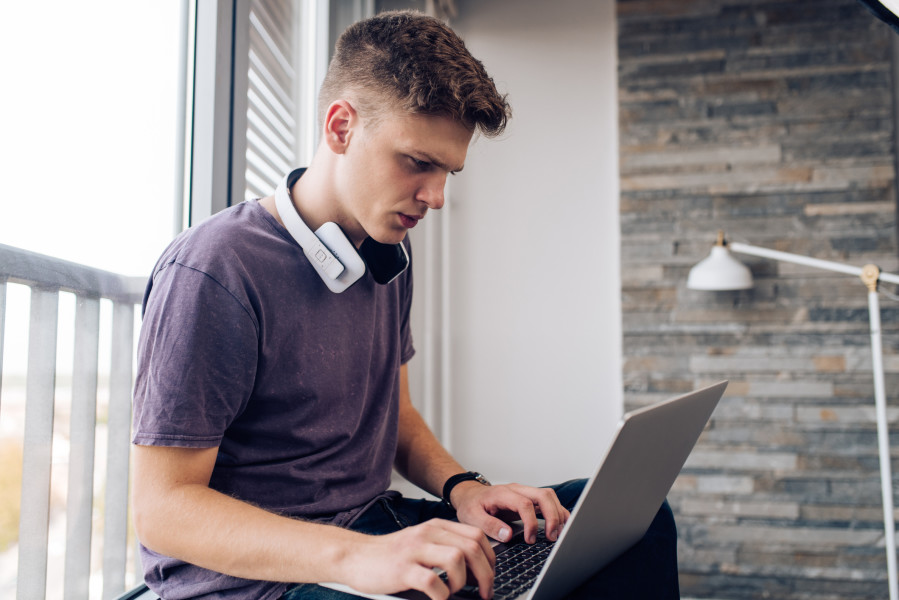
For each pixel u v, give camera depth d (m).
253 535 0.63
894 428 2.01
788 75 2.13
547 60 2.30
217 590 0.71
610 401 2.19
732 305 2.10
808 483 2.04
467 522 0.85
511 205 2.26
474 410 2.23
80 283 0.96
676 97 2.17
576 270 2.23
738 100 2.15
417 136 0.75
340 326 0.85
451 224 2.28
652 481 0.71
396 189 0.77
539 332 2.22
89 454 0.99
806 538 2.03
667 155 2.16
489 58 2.32
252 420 0.79
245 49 1.33
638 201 2.16
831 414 2.04
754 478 2.06
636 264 2.15
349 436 0.87
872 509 2.01
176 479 0.67
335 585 0.62
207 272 0.72
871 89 2.10
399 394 1.02
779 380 2.07
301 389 0.81
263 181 1.49
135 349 1.10
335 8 1.91
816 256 2.08
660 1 2.20
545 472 2.19
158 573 0.76
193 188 1.21
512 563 0.72
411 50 0.75
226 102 1.25
